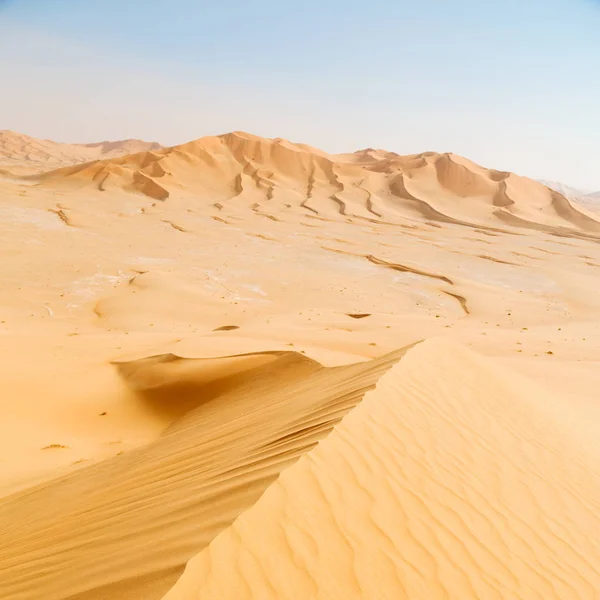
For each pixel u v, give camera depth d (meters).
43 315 27.36
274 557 2.84
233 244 52.75
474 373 8.35
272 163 106.75
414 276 42.91
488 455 5.16
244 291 35.25
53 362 16.11
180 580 2.53
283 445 4.55
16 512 6.49
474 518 3.87
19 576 3.42
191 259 44.34
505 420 6.57
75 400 13.48
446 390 6.84
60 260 39.88
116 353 17.98
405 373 6.93
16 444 10.74
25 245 43.75
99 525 3.96
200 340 18.44
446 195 94.69
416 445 4.78
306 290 36.56
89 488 6.43
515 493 4.57
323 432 4.51
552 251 58.12
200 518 3.25
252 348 16.84
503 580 3.30
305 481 3.60
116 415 13.08
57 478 8.42
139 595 2.50
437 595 2.95
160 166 98.44
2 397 12.60
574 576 3.60
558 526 4.22
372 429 4.76
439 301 35.50
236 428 6.83
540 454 5.73
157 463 6.24
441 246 57.78
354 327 23.59
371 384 6.11
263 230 62.19
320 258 48.53
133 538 3.29
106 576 2.85
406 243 58.69
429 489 4.08
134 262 41.34
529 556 3.65
